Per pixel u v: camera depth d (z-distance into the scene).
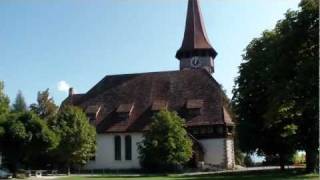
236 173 55.28
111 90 81.19
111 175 60.47
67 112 66.19
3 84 68.00
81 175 62.06
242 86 52.72
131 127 74.25
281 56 43.03
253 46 52.12
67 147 65.00
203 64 97.06
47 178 53.53
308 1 41.81
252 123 53.06
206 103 74.31
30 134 58.06
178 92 77.38
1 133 57.12
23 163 68.06
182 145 61.53
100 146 75.19
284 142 51.78
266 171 55.81
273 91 42.81
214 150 71.25
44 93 94.81
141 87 80.12
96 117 77.38
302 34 41.88
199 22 99.88
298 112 42.28
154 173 63.88
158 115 62.22
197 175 55.59
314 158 46.81
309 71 39.50
